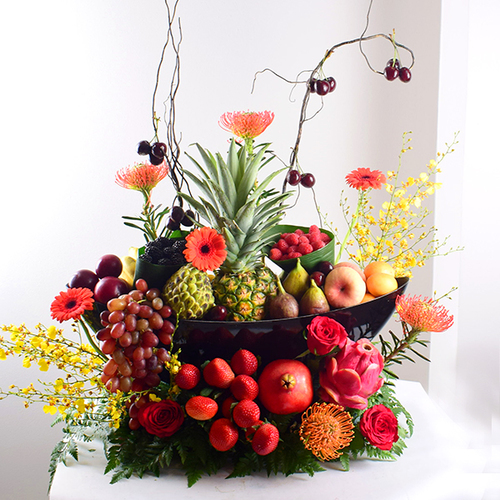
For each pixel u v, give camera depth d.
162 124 1.83
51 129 1.80
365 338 0.95
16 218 1.81
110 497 0.79
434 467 0.89
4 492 1.88
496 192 1.25
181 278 0.88
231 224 0.90
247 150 1.07
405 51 1.71
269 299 0.93
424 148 1.65
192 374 0.86
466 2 1.42
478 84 1.28
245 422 0.81
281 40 1.80
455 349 1.52
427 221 1.61
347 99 1.81
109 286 0.92
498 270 1.26
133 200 1.84
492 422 1.27
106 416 0.97
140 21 1.78
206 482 0.84
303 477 0.85
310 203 1.88
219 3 1.79
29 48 1.76
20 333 0.90
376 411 0.89
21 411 1.84
